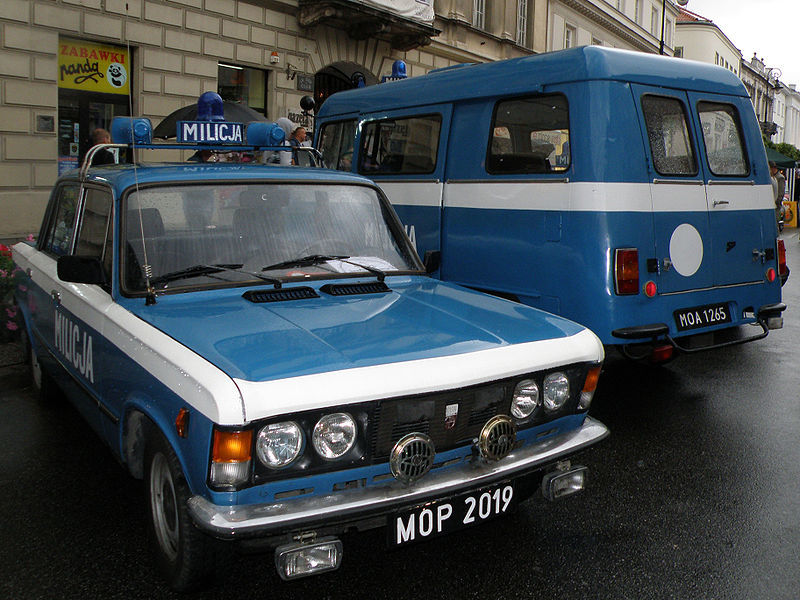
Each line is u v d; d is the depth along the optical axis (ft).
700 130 19.77
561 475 10.87
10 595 10.33
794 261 54.60
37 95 37.32
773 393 21.09
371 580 11.03
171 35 42.60
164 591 10.49
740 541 12.30
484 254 21.27
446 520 9.70
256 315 10.87
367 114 26.61
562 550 11.95
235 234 12.82
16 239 37.50
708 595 10.69
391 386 9.08
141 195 12.60
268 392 8.47
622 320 17.93
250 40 47.39
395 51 60.03
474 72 21.97
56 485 13.88
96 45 39.91
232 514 8.52
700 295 19.52
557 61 19.04
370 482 9.33
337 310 11.34
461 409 9.77
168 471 9.80
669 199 18.76
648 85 18.78
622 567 11.43
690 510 13.46
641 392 21.15
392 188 24.76
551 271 19.10
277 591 10.72
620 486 14.51
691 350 18.86
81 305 12.86
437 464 9.83
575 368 11.02
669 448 16.63
